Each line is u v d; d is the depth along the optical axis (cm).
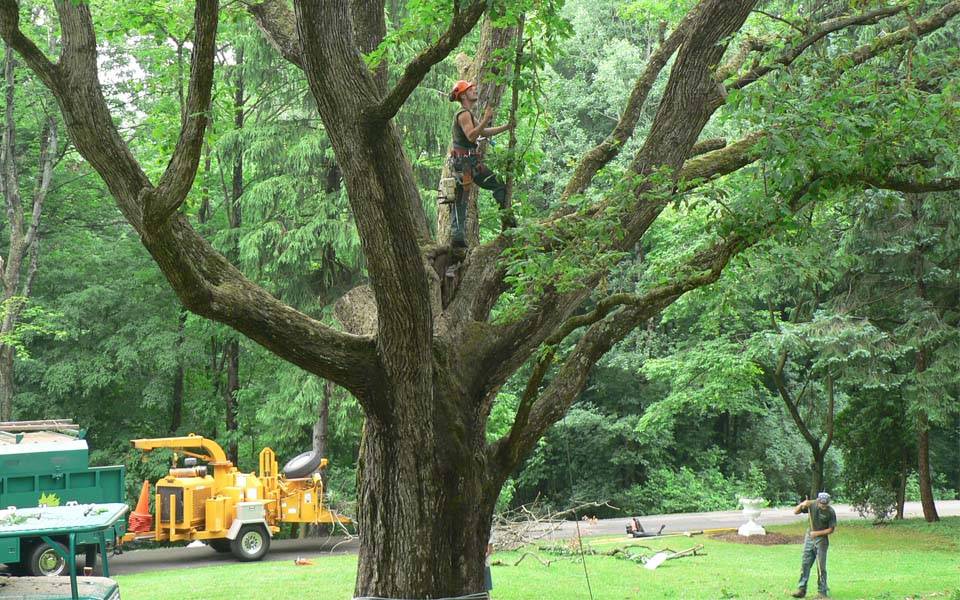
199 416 3369
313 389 2777
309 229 2638
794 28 941
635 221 891
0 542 1605
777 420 4344
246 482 2231
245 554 2180
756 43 992
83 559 2073
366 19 951
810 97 815
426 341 770
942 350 2555
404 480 815
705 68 892
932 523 2841
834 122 750
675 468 4425
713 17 883
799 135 746
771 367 2855
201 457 2247
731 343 2786
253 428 3312
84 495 1866
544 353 805
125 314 3109
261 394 3148
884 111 777
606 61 4088
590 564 1942
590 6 4500
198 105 642
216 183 3350
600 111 4228
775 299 2730
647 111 3909
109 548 1872
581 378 912
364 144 696
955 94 857
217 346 3588
